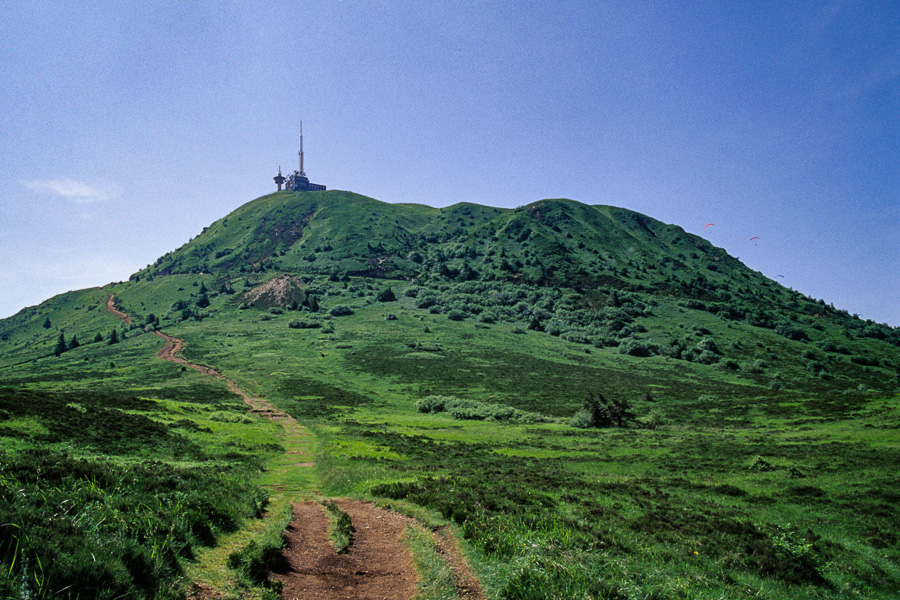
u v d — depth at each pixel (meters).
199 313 168.50
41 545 5.92
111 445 23.06
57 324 195.88
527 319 161.62
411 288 190.12
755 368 117.94
